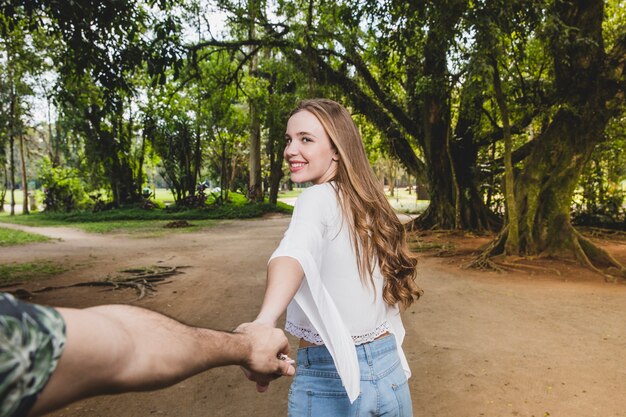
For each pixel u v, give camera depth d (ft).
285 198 185.57
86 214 94.89
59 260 38.70
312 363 4.68
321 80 59.26
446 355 16.16
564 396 12.89
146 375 2.12
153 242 53.06
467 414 11.87
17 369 1.55
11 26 23.94
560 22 28.12
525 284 28.66
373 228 4.93
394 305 5.14
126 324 2.23
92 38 23.81
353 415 4.56
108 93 26.53
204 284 28.99
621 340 17.84
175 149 102.73
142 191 112.98
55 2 21.42
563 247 35.19
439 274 32.07
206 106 67.72
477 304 23.59
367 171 5.18
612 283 29.09
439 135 57.93
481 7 27.63
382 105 65.31
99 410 12.16
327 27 54.75
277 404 12.49
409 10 33.45
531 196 36.73
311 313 4.23
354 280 4.74
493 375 14.37
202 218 92.99
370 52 54.19
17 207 148.15
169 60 26.45
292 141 5.10
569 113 35.73
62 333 1.74
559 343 17.49
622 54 33.88
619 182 64.13
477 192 59.82
